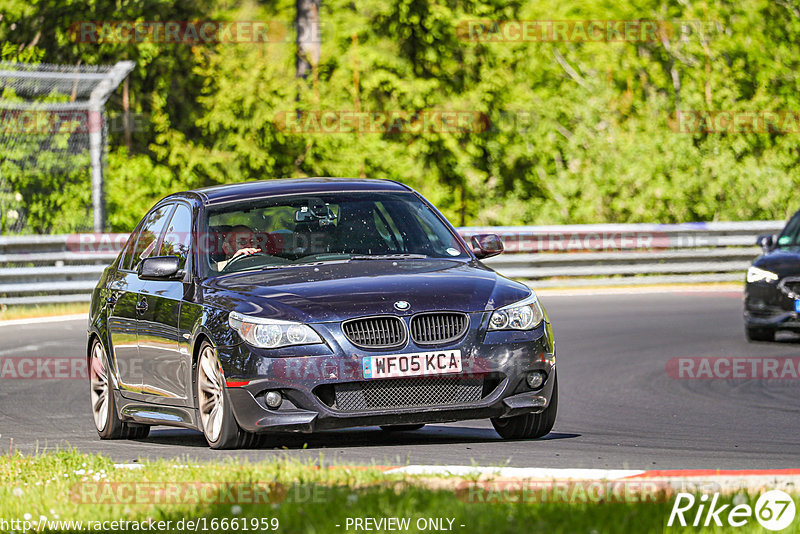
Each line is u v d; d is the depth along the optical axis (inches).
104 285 1191.6
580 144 3489.2
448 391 917.2
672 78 3705.7
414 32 3449.8
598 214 3457.2
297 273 981.8
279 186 1099.9
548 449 951.0
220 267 1016.9
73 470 832.3
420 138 3412.9
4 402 1403.8
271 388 898.7
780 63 3772.1
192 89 3312.0
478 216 3462.1
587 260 2768.2
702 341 1851.6
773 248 1921.8
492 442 991.0
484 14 3540.8
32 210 2844.5
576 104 3535.9
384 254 1030.4
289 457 865.5
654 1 3732.8
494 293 951.0
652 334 1942.7
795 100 3713.1
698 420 1182.3
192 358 970.7
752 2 3784.5
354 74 3366.1
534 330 946.1
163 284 1057.5
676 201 3449.8
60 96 2837.1
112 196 3021.7
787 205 3476.9
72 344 1903.3
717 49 3718.0
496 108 3484.3
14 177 2822.3
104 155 2623.0
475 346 918.4
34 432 1193.4
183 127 3299.7
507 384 926.4
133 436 1147.3
